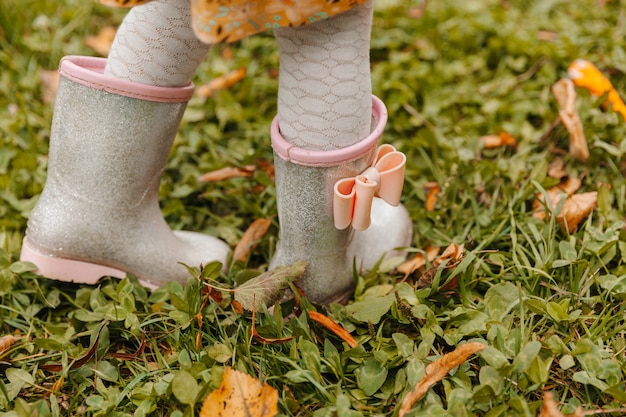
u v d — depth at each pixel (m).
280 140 0.92
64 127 0.95
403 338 0.92
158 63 0.92
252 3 0.81
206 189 1.15
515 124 1.21
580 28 1.38
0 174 1.13
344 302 1.01
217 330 0.96
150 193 0.99
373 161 0.96
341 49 0.88
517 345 0.90
